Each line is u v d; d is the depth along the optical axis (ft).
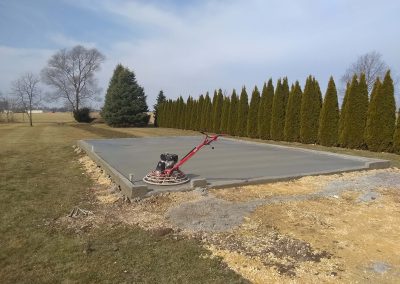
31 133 78.64
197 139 57.67
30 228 14.37
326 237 13.35
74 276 10.44
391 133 41.52
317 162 30.45
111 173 23.84
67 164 32.09
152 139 57.77
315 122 52.21
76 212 16.22
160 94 126.52
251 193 19.36
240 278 10.35
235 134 71.72
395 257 11.76
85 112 137.08
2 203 18.15
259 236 13.34
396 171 26.68
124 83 111.65
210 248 12.32
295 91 55.06
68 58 149.18
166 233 13.61
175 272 10.68
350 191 19.94
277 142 56.03
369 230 14.12
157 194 18.39
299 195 18.97
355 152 42.32
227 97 76.07
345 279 10.32
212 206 16.20
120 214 16.03
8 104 156.04
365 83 44.78
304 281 10.20
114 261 11.37
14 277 10.40
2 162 33.45
